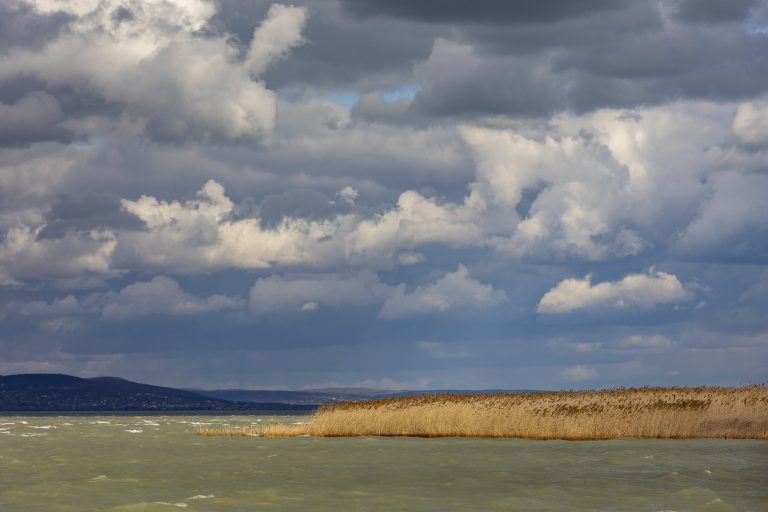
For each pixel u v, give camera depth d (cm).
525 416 5991
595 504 2895
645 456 4406
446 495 3125
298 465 4153
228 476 3709
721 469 3841
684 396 6262
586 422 5819
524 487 3334
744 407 5903
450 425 6112
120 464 4219
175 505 2805
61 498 3019
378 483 3475
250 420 12688
